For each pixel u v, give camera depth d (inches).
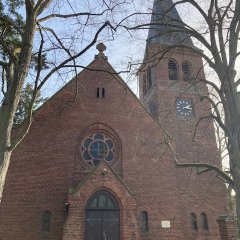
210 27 490.0
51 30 416.8
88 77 874.8
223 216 741.9
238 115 452.4
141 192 762.2
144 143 819.4
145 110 861.2
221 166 902.4
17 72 365.4
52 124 798.5
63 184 735.7
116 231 674.2
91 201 688.4
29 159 753.6
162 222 738.2
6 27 466.6
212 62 498.0
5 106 356.5
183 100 1011.9
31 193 724.0
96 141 808.3
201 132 956.0
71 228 645.9
